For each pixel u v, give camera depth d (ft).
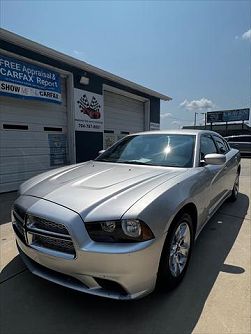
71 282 7.81
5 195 22.08
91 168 11.70
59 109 28.09
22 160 24.62
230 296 8.64
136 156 12.85
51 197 8.45
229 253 11.60
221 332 7.16
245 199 20.75
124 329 7.32
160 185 8.91
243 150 65.21
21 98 23.18
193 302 8.37
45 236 7.82
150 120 45.01
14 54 22.49
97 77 32.19
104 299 8.53
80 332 7.22
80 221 7.42
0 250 11.66
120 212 7.41
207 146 14.03
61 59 26.55
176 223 8.70
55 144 27.89
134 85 37.81
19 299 8.50
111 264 7.11
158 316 7.79
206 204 11.69
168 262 8.33
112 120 37.19
